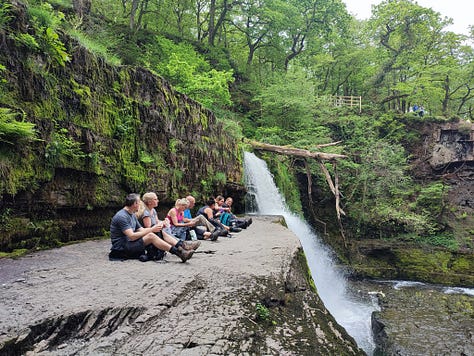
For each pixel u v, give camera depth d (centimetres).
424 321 1042
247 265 527
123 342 267
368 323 1076
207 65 2230
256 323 332
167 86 1035
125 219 531
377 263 1970
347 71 3325
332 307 1191
